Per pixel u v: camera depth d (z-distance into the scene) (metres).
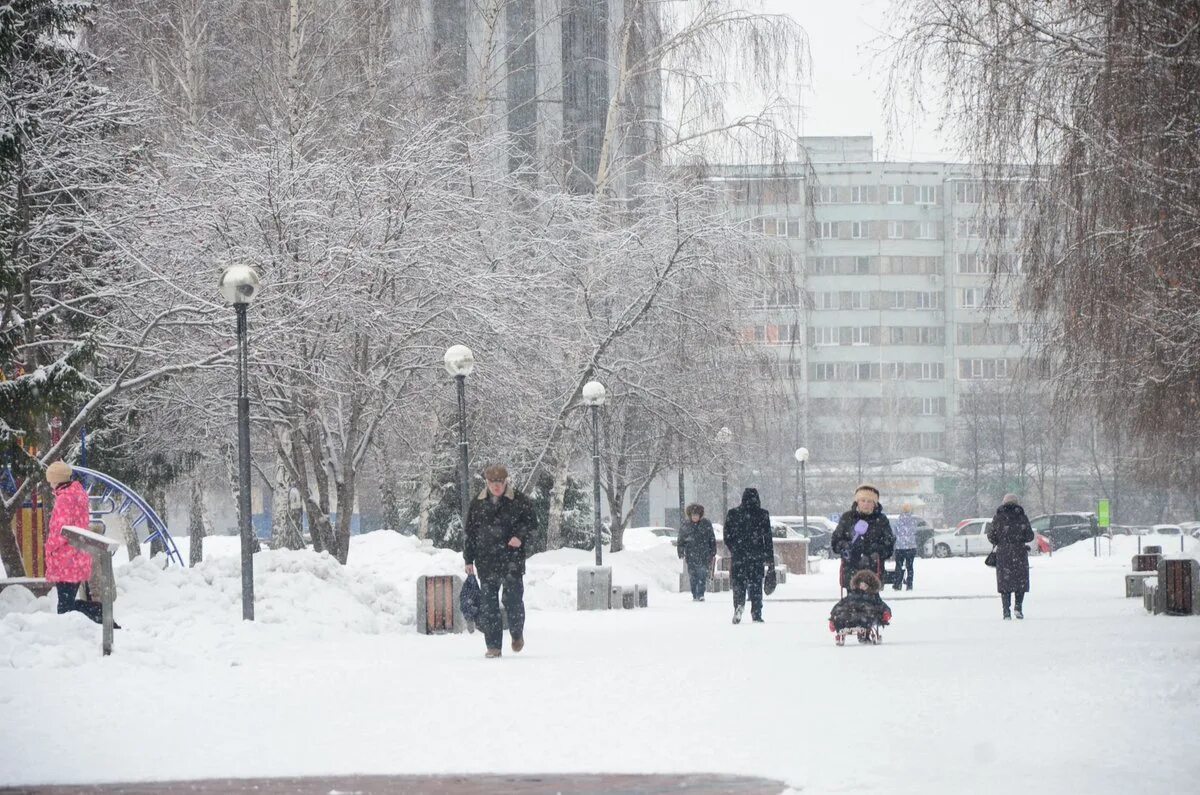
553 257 92.38
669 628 59.03
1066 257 57.47
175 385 82.62
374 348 81.19
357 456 83.69
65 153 72.56
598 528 84.81
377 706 31.00
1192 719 26.47
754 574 61.97
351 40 94.75
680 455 108.19
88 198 73.62
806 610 74.56
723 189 103.75
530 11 115.69
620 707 30.16
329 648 48.41
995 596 85.00
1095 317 56.66
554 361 88.19
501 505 44.75
